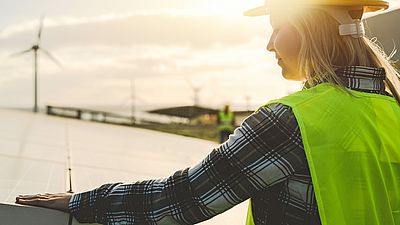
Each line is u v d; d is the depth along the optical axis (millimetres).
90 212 1530
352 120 1319
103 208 1505
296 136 1289
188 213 1379
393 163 1369
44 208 1594
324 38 1396
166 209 1400
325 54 1391
